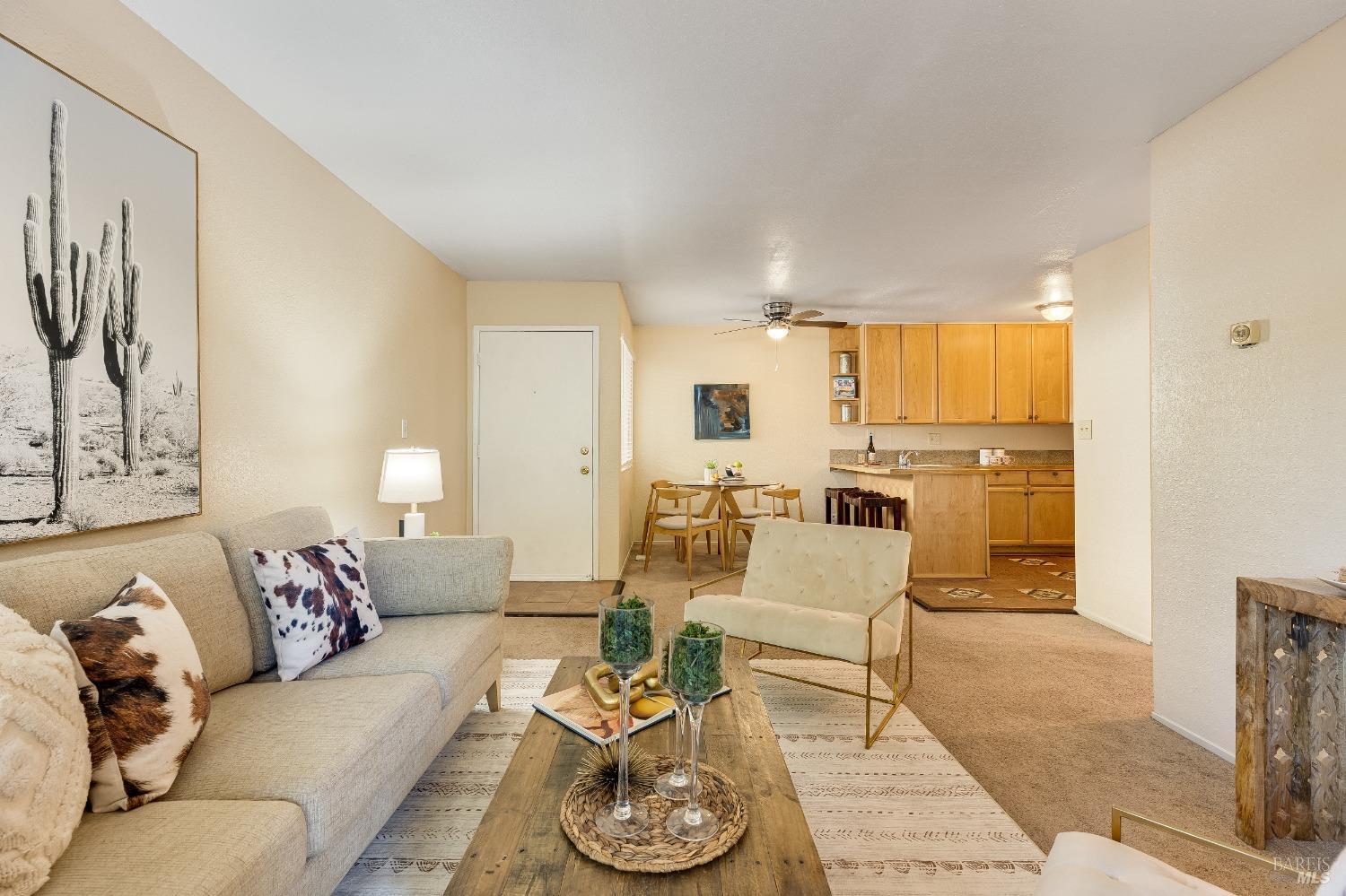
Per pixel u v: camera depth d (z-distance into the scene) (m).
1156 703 2.58
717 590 4.76
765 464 6.93
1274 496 2.08
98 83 1.74
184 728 1.30
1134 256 3.72
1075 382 4.24
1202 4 1.79
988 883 1.61
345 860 1.38
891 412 6.66
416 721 1.73
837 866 1.67
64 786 1.01
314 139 2.61
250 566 1.93
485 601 2.46
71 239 1.63
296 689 1.75
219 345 2.21
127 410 1.80
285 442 2.60
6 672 0.98
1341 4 1.79
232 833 1.10
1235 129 2.21
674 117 2.42
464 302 4.90
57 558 1.41
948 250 4.11
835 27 1.90
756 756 1.41
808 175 2.95
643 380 6.89
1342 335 1.87
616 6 1.81
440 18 1.86
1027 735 2.44
